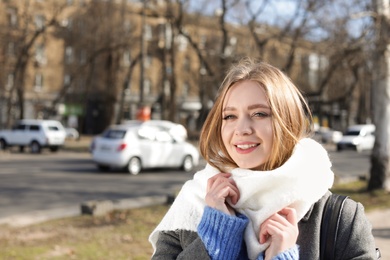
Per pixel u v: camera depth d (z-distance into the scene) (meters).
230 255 1.36
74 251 5.81
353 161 24.41
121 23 34.56
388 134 11.24
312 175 1.39
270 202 1.37
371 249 1.42
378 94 11.30
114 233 6.92
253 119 1.50
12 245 6.11
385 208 9.41
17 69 33.00
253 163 1.48
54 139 26.70
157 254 1.59
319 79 34.00
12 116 38.16
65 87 36.69
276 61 24.47
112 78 39.44
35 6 36.88
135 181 14.41
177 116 54.06
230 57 20.47
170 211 1.57
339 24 11.59
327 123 56.94
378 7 10.33
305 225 1.42
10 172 16.27
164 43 34.88
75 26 35.41
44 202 10.24
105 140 16.62
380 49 10.33
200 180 1.59
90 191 12.07
